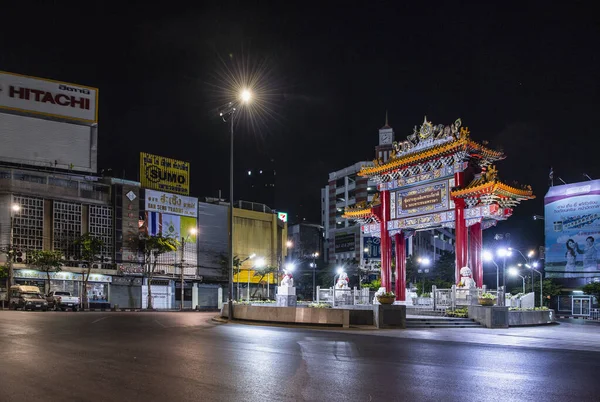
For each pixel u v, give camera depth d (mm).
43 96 72000
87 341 18719
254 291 92375
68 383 10883
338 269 101375
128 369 12664
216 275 85875
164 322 30391
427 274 89688
